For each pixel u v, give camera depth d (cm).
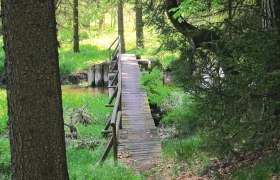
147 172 841
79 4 2922
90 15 2708
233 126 583
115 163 855
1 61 2928
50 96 412
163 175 801
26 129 407
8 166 965
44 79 407
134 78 1934
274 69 541
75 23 2919
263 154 595
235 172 607
